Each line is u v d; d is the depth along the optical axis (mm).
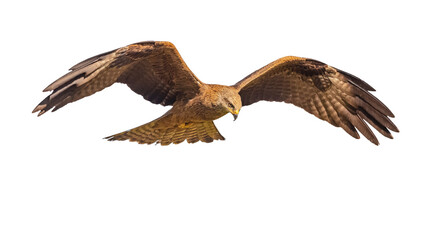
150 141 16219
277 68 16625
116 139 15977
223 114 15602
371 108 16750
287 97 17188
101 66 14289
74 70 13859
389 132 16656
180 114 15633
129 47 14359
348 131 17047
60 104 13922
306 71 16781
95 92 14477
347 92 16859
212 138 16625
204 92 15430
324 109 17156
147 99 15570
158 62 15016
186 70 15133
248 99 17000
